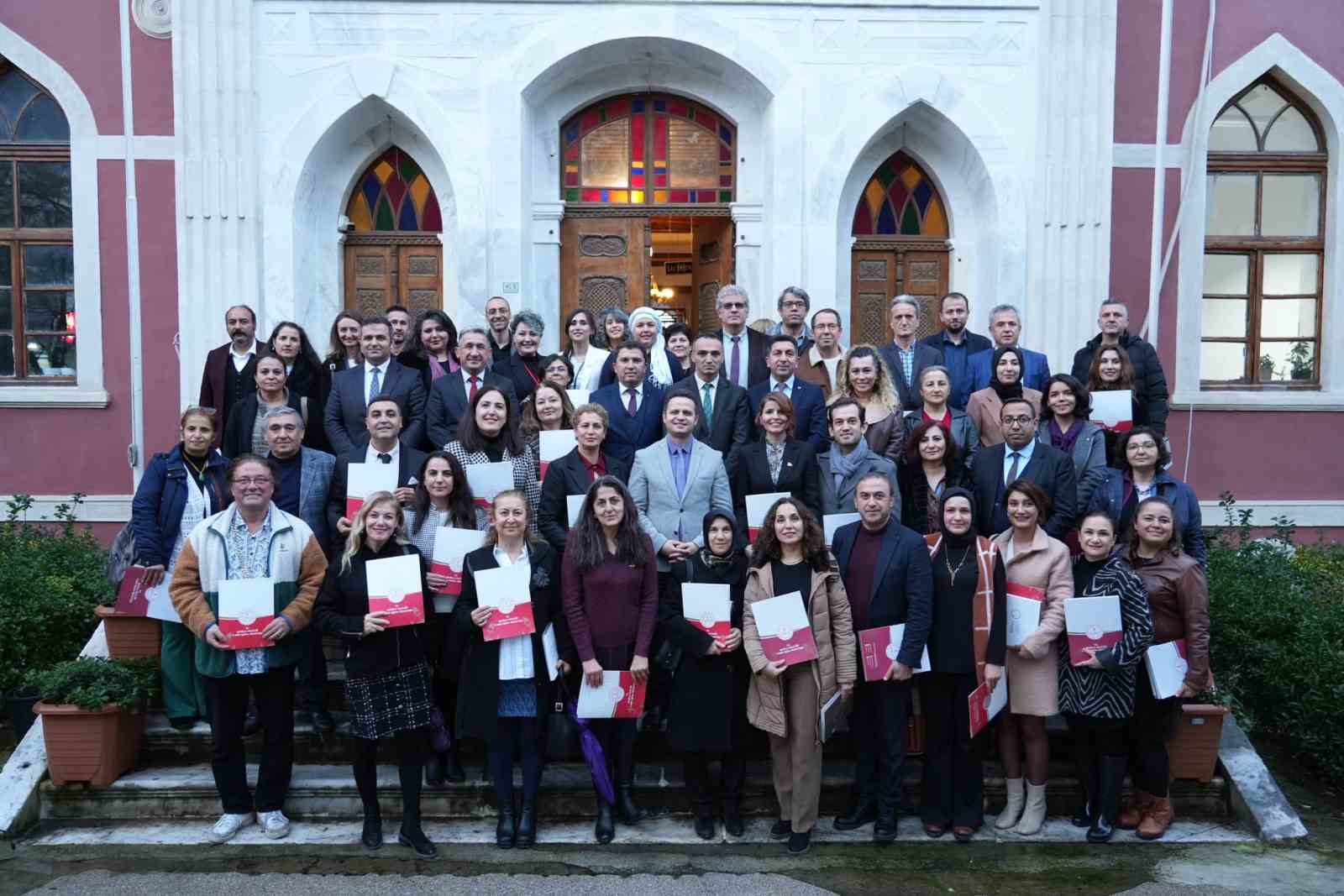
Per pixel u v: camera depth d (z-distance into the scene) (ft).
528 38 26.81
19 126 27.99
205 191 26.27
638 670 15.47
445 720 16.61
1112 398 18.89
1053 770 17.12
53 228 28.22
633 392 19.01
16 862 15.02
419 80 26.71
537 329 20.68
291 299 26.71
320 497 17.06
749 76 27.14
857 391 18.57
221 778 15.62
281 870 14.76
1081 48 26.89
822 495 17.40
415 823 15.25
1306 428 28.53
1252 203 29.07
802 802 15.31
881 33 27.07
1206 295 29.14
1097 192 27.09
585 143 29.07
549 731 17.13
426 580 15.69
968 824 15.75
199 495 16.98
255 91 26.35
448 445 17.63
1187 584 15.58
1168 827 16.46
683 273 41.11
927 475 17.52
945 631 15.56
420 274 28.71
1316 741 17.74
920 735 16.84
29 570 21.27
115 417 27.68
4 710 19.25
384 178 28.68
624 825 16.24
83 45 27.09
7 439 27.61
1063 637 15.76
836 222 27.43
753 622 15.30
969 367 21.08
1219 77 27.89
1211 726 16.81
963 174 28.53
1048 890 14.39
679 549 16.42
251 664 15.12
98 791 16.40
